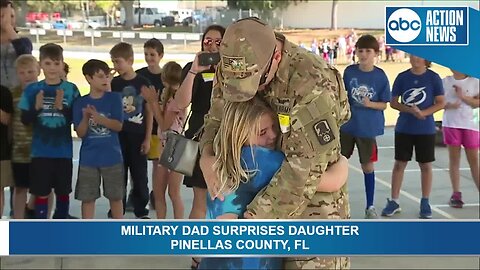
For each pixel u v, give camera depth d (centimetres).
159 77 495
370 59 484
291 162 176
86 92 457
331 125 177
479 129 545
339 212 194
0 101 423
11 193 492
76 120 411
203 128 215
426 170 511
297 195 178
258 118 179
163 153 230
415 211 534
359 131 490
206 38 335
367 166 500
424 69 499
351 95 487
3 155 432
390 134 903
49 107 412
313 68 179
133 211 507
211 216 192
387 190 617
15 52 443
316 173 178
